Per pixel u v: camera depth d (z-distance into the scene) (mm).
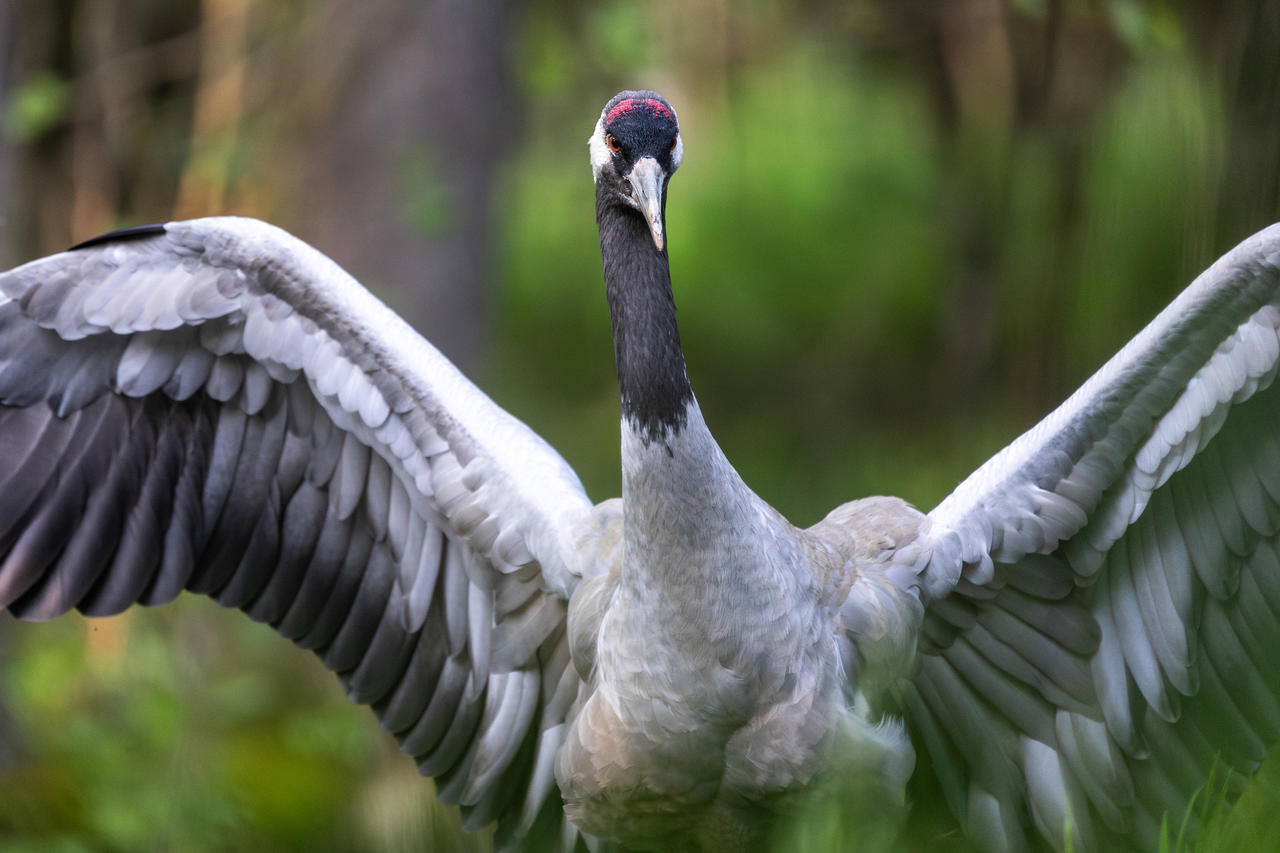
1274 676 8039
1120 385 7910
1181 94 12328
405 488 8680
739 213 24062
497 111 17484
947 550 8219
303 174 16969
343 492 8695
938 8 21125
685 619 7555
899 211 23766
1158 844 8359
